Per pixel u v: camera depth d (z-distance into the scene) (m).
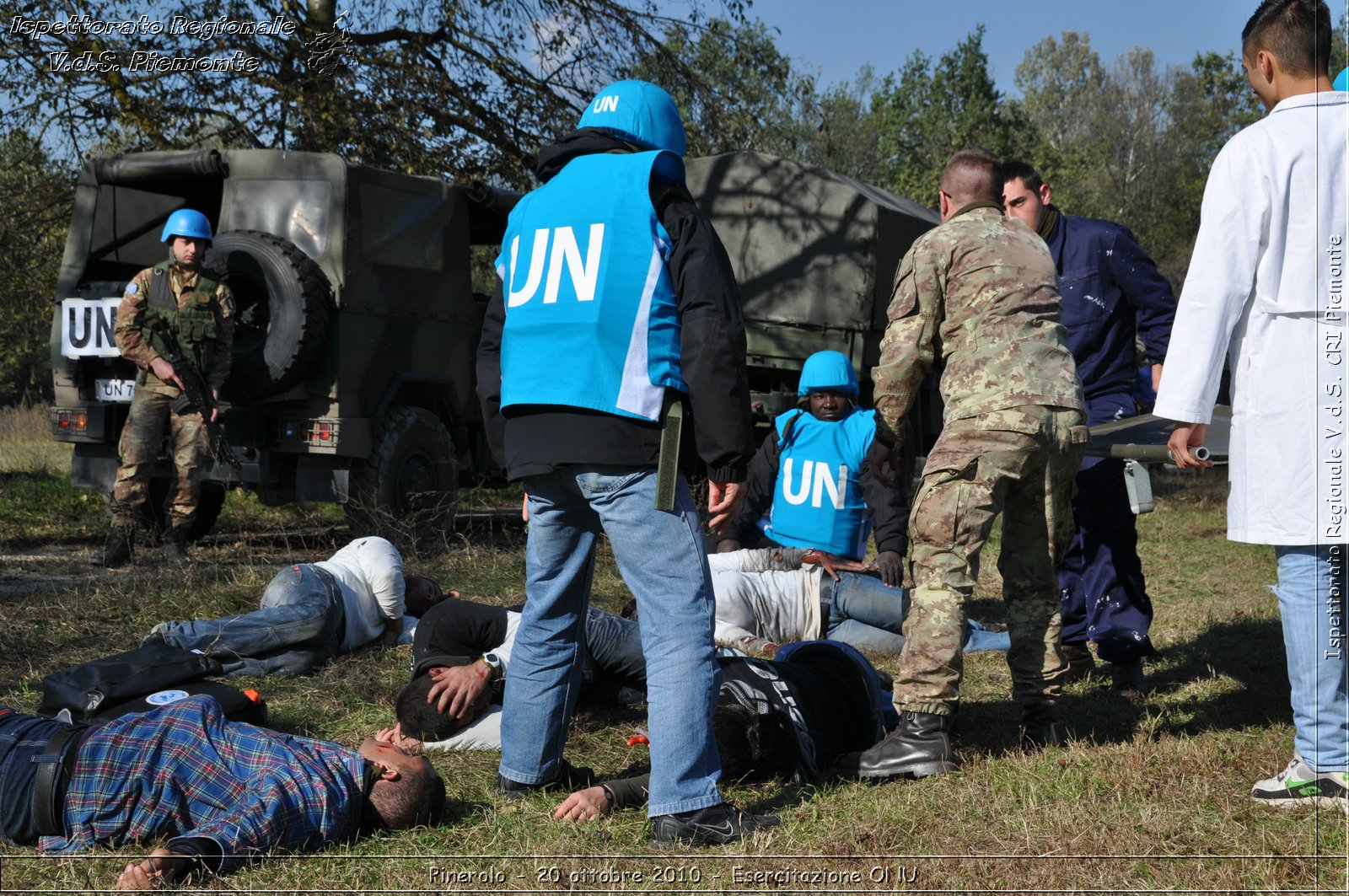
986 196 3.62
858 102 51.31
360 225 7.74
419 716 3.66
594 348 2.87
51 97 11.60
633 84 3.13
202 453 7.29
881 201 11.16
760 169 10.96
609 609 6.04
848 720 3.58
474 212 9.21
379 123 13.10
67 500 10.59
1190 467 3.18
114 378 8.12
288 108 12.54
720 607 5.25
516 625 3.96
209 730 2.93
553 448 2.92
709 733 2.91
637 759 3.72
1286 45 3.02
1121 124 62.06
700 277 2.83
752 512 5.84
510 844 2.89
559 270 2.95
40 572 7.12
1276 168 2.93
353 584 4.91
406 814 2.95
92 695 3.51
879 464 3.73
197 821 2.85
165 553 7.30
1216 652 5.20
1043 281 3.46
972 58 48.53
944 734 3.38
